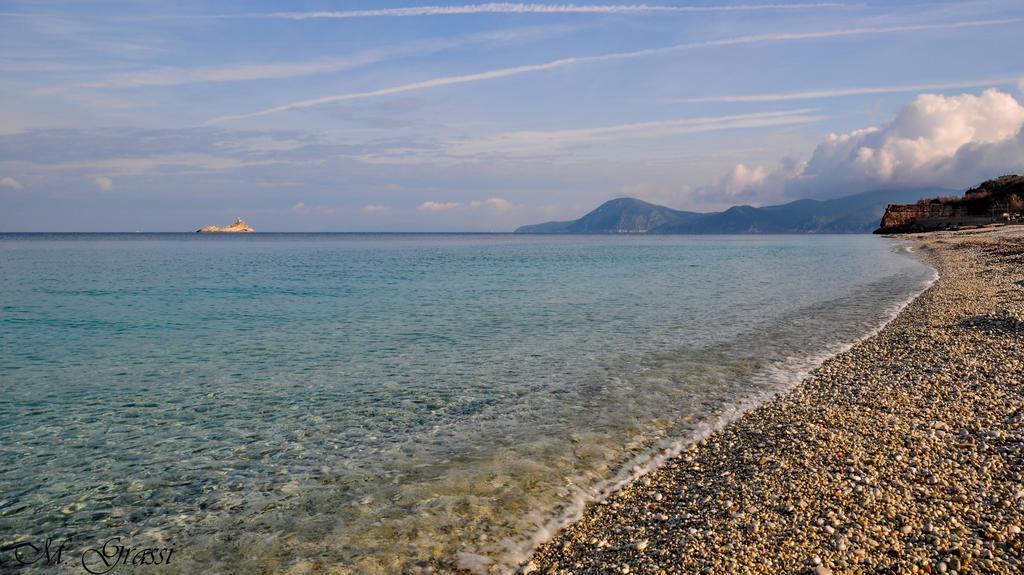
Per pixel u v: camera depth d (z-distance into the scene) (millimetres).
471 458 11008
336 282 47375
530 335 23062
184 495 9727
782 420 11906
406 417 13438
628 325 25094
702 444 11234
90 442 12141
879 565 6168
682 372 16906
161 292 40188
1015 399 11750
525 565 7465
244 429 12820
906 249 88312
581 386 15680
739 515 7617
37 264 72812
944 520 7012
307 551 7996
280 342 22344
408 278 51125
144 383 16625
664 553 6984
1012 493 7559
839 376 15500
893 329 21609
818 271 54094
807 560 6363
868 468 8703
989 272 39594
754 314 27609
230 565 7719
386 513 8977
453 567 7516
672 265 68000
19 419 13594
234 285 45062
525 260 83688
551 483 9852
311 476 10375
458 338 22656
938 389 13031
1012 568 5922
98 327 26078
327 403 14555
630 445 11438
